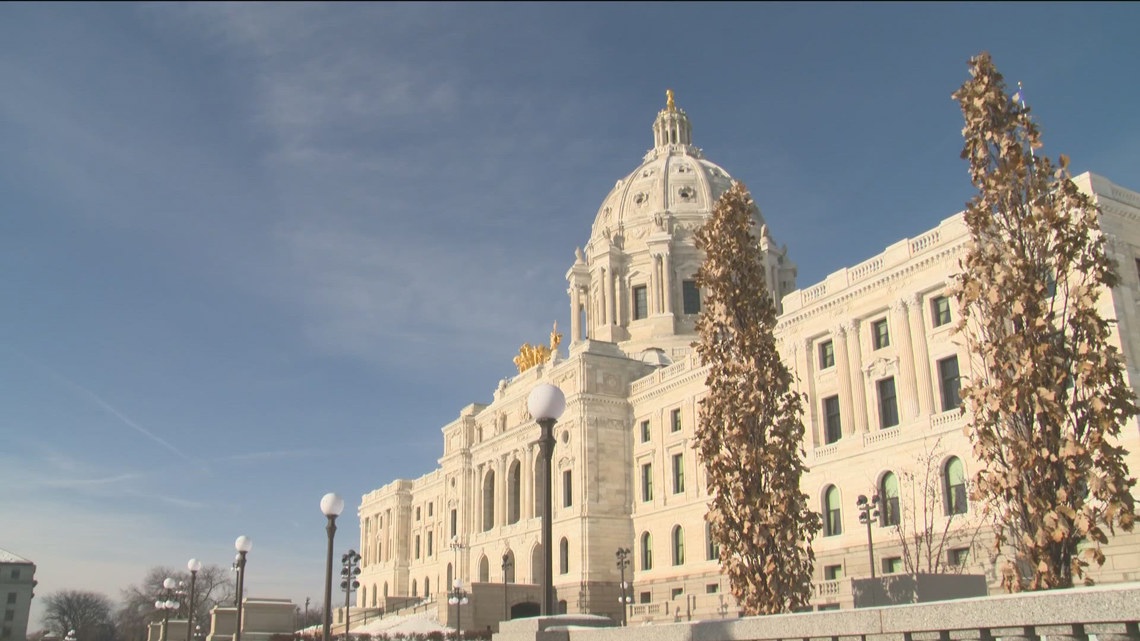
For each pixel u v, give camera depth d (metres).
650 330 130.38
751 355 36.28
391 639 94.88
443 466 137.50
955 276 26.95
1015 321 24.66
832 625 19.42
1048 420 23.14
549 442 25.39
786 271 139.38
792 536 34.22
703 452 36.50
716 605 74.88
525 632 24.83
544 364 114.75
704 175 143.50
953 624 17.39
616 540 101.06
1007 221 25.98
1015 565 23.45
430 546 151.38
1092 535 21.64
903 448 66.94
